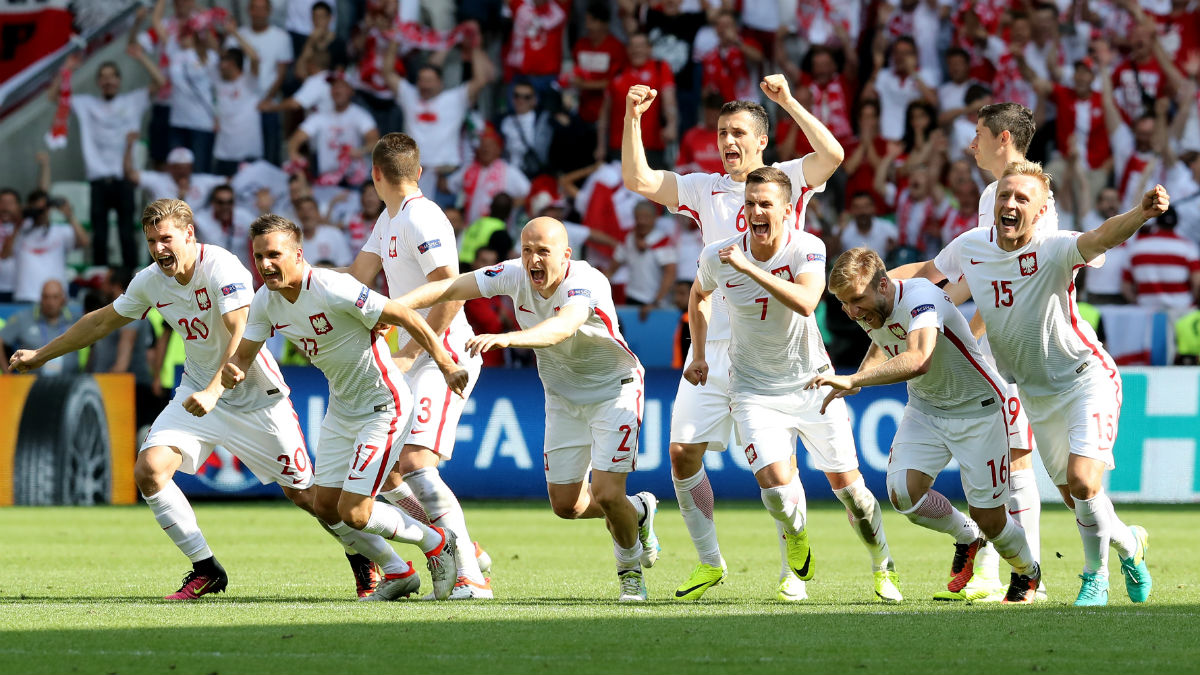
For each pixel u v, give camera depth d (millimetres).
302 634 18547
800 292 21078
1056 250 21609
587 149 56719
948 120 56531
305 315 21703
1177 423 46906
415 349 24328
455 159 57500
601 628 19281
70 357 49938
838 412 23250
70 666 16047
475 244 50688
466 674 15555
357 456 22453
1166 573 28969
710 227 25453
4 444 47562
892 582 23625
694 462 24406
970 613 21219
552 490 24266
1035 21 58094
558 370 23516
